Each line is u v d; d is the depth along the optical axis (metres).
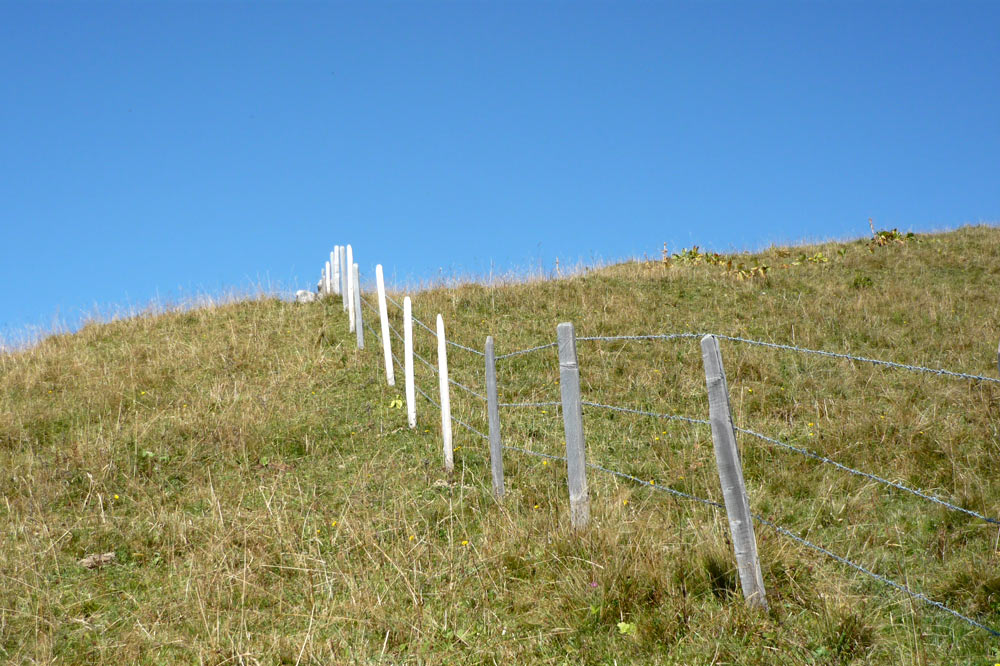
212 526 6.66
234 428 9.09
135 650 4.89
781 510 6.21
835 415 8.32
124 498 7.54
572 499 5.83
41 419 9.80
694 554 5.19
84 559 6.28
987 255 15.71
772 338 11.87
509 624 4.86
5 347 13.59
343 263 15.20
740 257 18.38
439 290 15.59
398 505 6.89
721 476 4.69
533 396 10.24
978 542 5.40
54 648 5.00
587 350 11.60
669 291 14.75
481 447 8.51
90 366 12.07
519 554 5.54
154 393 10.79
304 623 5.14
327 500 7.32
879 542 5.59
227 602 5.46
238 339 13.19
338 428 9.38
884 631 4.39
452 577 5.37
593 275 16.02
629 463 7.61
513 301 14.39
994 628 4.34
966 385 8.83
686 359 10.91
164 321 14.77
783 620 4.49
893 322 12.14
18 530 6.77
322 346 12.85
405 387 10.38
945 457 6.91
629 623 4.65
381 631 4.93
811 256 17.47
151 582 5.91
